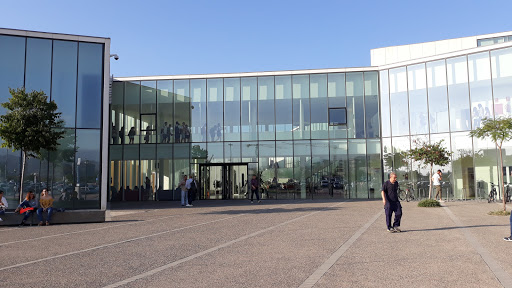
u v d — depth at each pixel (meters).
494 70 26.05
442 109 28.00
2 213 15.95
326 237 10.67
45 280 6.59
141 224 15.22
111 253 9.00
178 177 32.12
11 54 21.62
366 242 9.75
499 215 15.74
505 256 7.77
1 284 6.37
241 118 32.09
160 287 6.01
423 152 23.12
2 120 17.28
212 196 31.89
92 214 16.48
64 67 22.27
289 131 31.61
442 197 27.56
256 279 6.34
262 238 10.70
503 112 25.55
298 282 6.11
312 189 31.02
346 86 31.39
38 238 11.99
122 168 32.50
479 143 26.33
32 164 21.52
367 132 30.89
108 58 22.86
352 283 6.00
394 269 6.86
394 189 11.55
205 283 6.18
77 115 22.20
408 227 12.59
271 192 31.39
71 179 21.83
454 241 9.65
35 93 17.88
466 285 5.79
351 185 30.73
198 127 32.34
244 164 31.83
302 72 31.83
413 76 29.44
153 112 32.62
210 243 10.10
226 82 32.44
